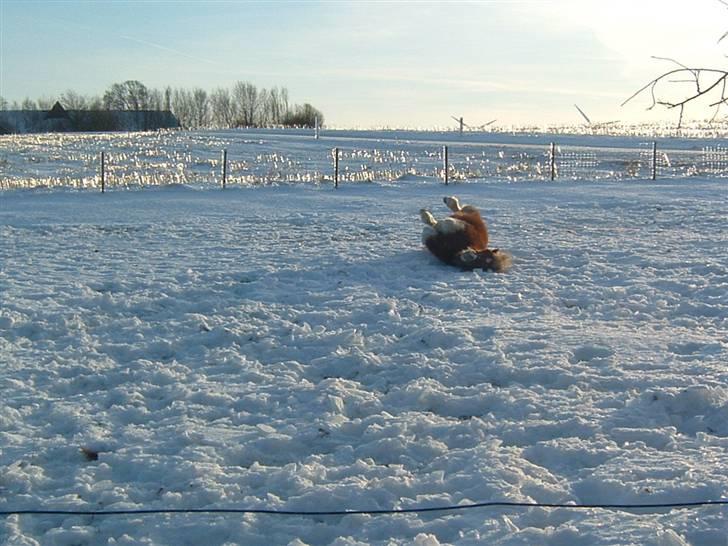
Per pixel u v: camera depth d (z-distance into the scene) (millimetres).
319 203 24984
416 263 14367
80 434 6719
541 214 21453
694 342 9031
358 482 5629
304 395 7629
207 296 12086
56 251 16625
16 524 5230
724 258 14453
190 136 66000
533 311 10805
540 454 6109
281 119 116000
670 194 26266
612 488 5422
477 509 5203
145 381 8188
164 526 5176
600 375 7902
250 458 6270
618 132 72500
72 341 9711
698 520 4852
